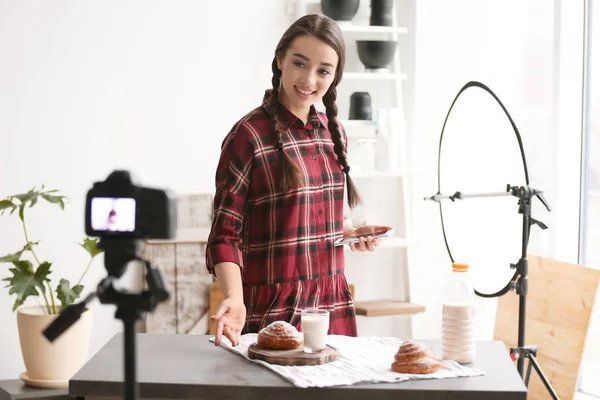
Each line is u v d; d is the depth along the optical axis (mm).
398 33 4023
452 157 3311
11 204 3309
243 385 1693
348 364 1850
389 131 3861
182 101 3805
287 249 2199
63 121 3670
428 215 4062
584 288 3131
